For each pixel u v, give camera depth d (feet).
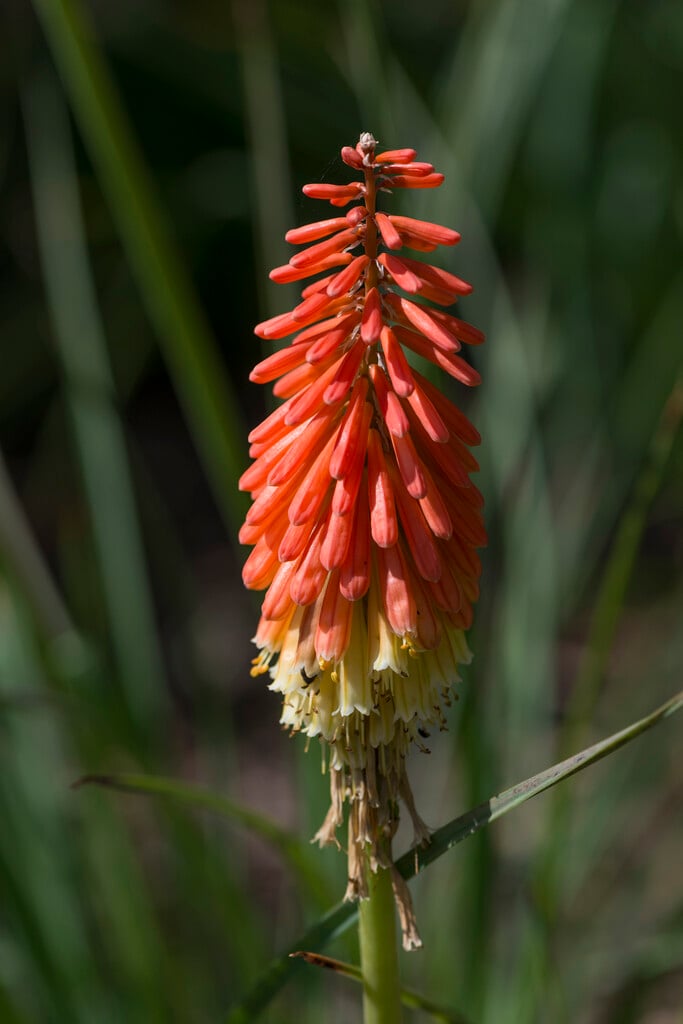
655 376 31.78
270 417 10.46
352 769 10.39
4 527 19.76
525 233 36.60
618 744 9.40
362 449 9.90
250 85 19.02
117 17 42.60
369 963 10.55
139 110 45.68
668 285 36.22
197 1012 19.71
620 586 14.60
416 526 9.97
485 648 21.40
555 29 23.58
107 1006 19.17
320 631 10.10
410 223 9.82
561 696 30.58
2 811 18.93
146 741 20.48
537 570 20.98
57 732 20.79
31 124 32.12
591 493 28.32
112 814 19.45
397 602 9.84
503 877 22.79
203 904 19.56
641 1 37.96
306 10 33.35
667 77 37.22
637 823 24.95
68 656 18.39
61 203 24.07
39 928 17.40
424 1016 19.17
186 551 40.83
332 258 10.39
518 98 22.90
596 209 36.81
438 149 21.89
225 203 44.32
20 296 46.55
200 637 27.09
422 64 38.88
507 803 9.87
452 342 9.66
